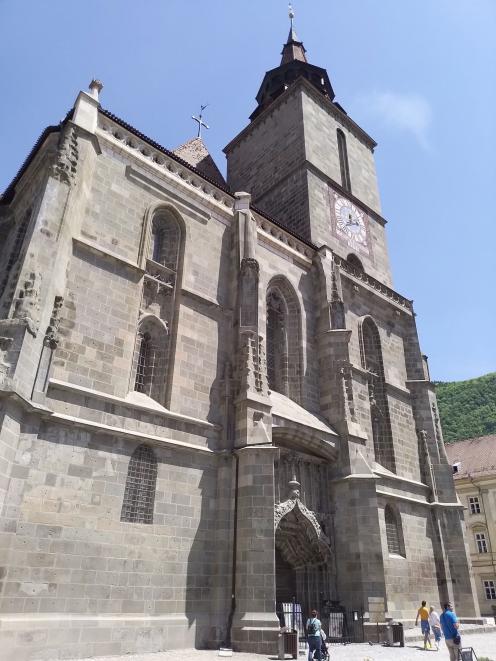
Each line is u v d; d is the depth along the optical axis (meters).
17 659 15.12
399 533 30.62
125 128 26.44
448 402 112.88
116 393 21.19
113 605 18.02
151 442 21.02
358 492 26.77
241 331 25.73
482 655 19.73
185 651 18.84
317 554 25.97
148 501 20.50
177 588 19.94
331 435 28.33
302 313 31.98
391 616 26.59
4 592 15.64
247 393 23.97
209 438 23.34
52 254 19.75
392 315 39.66
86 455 19.05
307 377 30.47
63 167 21.45
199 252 27.23
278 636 18.84
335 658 18.61
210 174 41.38
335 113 49.06
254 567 20.50
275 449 22.41
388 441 34.06
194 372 24.30
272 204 43.91
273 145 47.06
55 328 19.22
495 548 58.69
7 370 16.64
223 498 22.33
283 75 54.88
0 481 15.81
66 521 17.75
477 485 61.94
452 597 31.73
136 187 25.62
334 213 41.81
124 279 23.28
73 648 16.44
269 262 31.38
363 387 33.62
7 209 27.14
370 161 50.62
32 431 17.64
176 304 25.11
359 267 41.59
